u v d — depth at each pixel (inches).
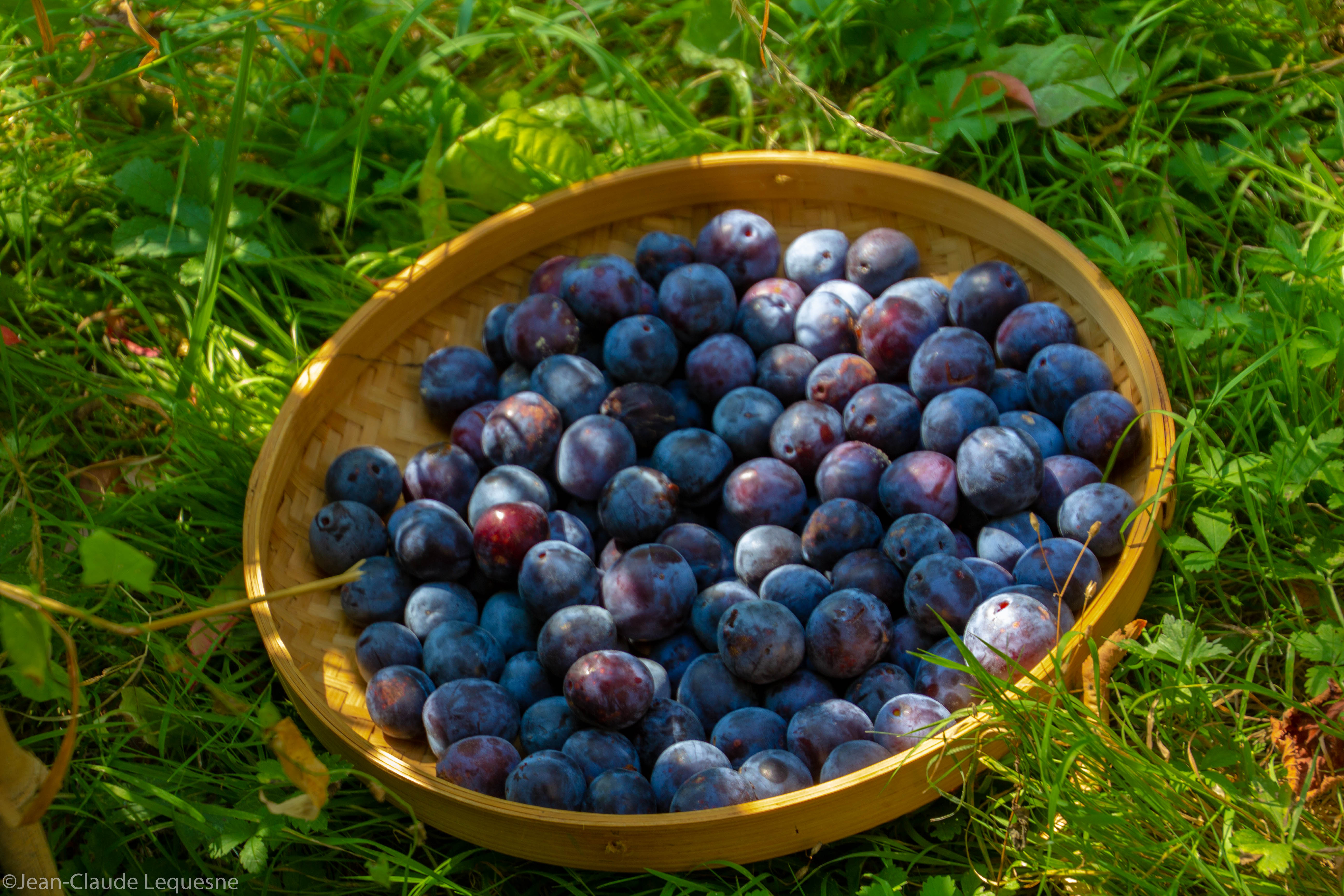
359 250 52.5
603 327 48.9
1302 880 42.5
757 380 48.5
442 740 44.5
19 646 37.6
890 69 53.9
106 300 51.3
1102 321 47.1
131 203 52.0
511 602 46.5
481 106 53.6
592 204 49.5
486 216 53.0
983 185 51.5
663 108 52.7
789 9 54.3
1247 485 45.6
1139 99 52.2
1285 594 46.4
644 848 42.5
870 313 48.1
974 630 44.2
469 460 47.7
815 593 45.6
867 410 47.1
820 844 43.0
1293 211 50.6
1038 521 45.6
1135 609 44.9
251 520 45.3
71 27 52.2
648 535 46.6
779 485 46.7
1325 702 44.2
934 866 44.4
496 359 49.5
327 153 52.9
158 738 45.6
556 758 43.7
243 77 48.4
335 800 44.8
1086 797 43.0
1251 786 43.1
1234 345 48.0
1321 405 46.9
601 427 47.3
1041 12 53.6
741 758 44.3
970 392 46.6
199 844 44.9
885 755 43.5
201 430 48.6
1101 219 51.4
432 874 43.9
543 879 44.7
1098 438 46.1
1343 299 47.2
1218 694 45.2
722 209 50.3
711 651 45.9
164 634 46.9
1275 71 51.9
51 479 49.0
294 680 43.6
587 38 52.7
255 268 51.9
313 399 47.0
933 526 45.6
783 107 53.9
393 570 46.4
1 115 50.4
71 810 44.5
